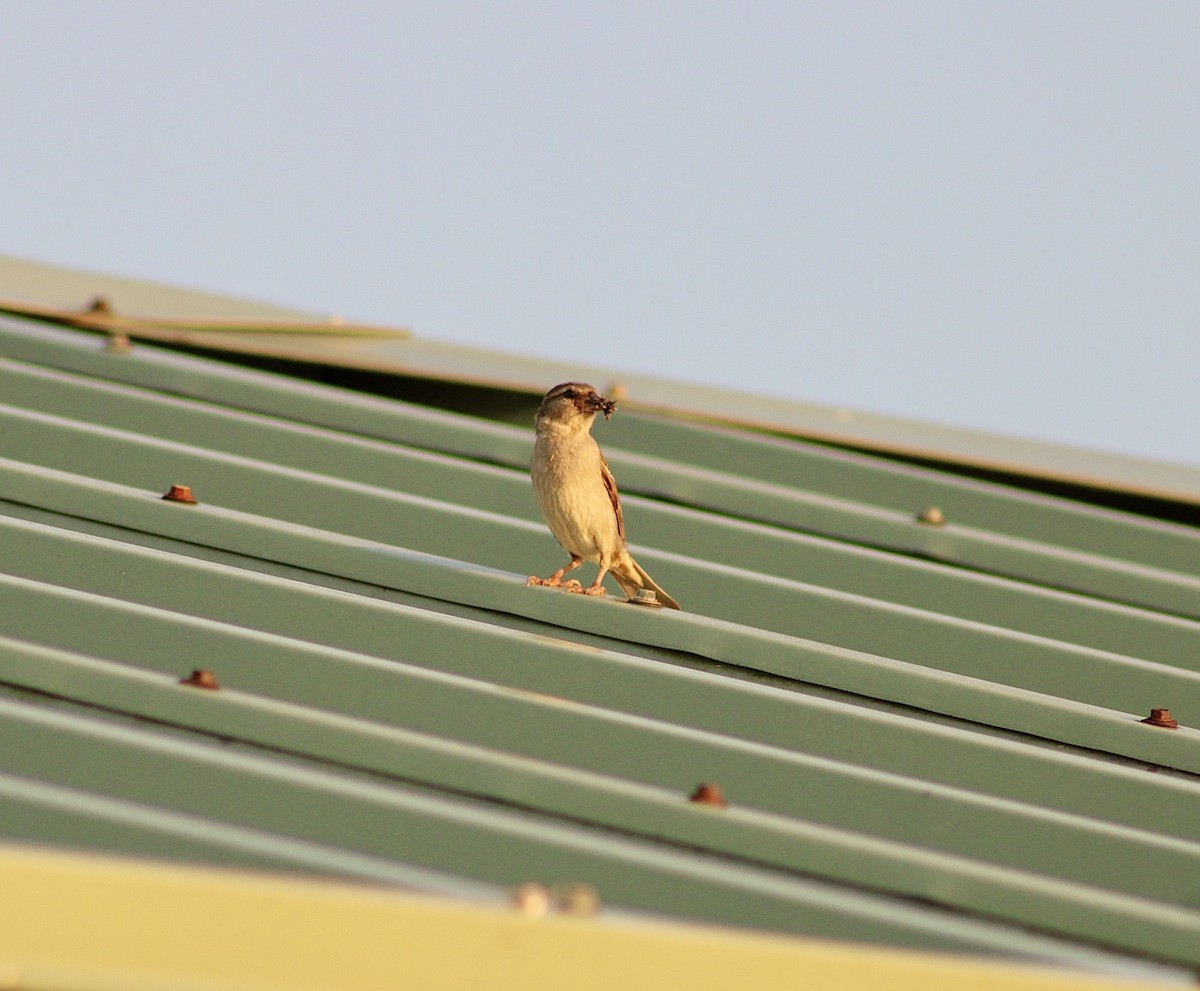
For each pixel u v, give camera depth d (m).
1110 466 20.08
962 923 7.85
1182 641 13.32
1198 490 19.25
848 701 10.89
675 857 7.94
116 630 9.65
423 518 13.12
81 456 13.30
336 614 10.44
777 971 6.09
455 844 7.68
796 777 9.02
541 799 8.34
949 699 10.78
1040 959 7.44
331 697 9.36
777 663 10.99
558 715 9.29
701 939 6.09
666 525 14.01
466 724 9.25
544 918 6.02
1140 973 7.62
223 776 7.86
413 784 8.45
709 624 11.19
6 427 13.38
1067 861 8.73
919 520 15.32
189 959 5.79
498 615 11.34
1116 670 11.95
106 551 10.73
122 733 8.13
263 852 7.28
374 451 14.70
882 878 8.07
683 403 19.62
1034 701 10.75
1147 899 8.59
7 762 7.88
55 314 18.50
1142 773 9.92
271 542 11.63
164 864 6.73
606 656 10.30
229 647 9.57
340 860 7.39
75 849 7.13
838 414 20.83
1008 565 14.88
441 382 19.17
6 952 5.67
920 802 8.92
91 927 5.76
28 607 9.74
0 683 8.73
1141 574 14.77
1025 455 19.86
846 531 15.12
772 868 8.12
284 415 15.93
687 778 9.02
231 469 13.30
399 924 5.92
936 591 13.62
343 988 5.83
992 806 8.93
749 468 17.42
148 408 14.88
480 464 15.71
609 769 9.07
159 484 13.18
